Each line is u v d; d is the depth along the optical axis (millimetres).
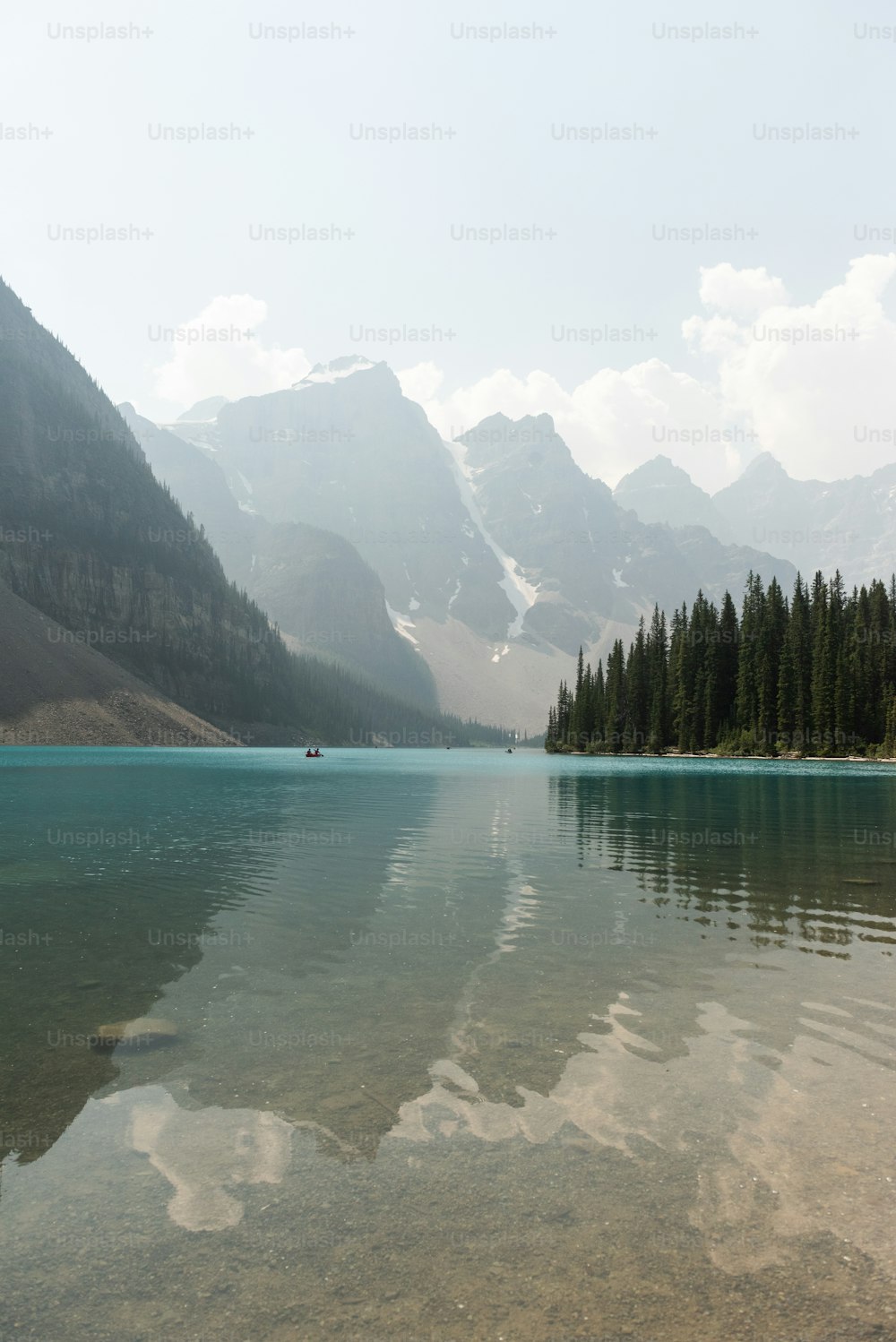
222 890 15758
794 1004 8953
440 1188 5273
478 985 9641
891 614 122188
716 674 138625
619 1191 5230
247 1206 5090
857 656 116812
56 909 13992
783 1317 4098
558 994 9328
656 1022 8359
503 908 14016
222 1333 3979
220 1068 7227
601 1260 4559
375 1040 7859
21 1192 5250
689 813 32844
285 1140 5910
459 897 15016
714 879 16984
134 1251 4656
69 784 49281
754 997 9188
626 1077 6992
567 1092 6691
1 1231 4844
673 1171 5461
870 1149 5742
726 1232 4805
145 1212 5027
